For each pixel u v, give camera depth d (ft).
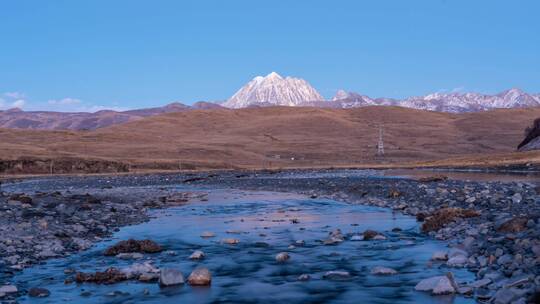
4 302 47.26
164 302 47.37
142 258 66.44
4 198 127.65
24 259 64.39
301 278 54.49
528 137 467.11
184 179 280.10
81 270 59.62
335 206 127.34
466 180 192.65
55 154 443.32
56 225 88.69
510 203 98.53
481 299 44.93
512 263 51.62
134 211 119.85
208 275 53.93
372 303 45.85
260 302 47.03
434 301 45.65
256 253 68.69
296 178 265.34
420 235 79.87
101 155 540.93
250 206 131.64
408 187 156.66
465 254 60.80
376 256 64.80
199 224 98.43
